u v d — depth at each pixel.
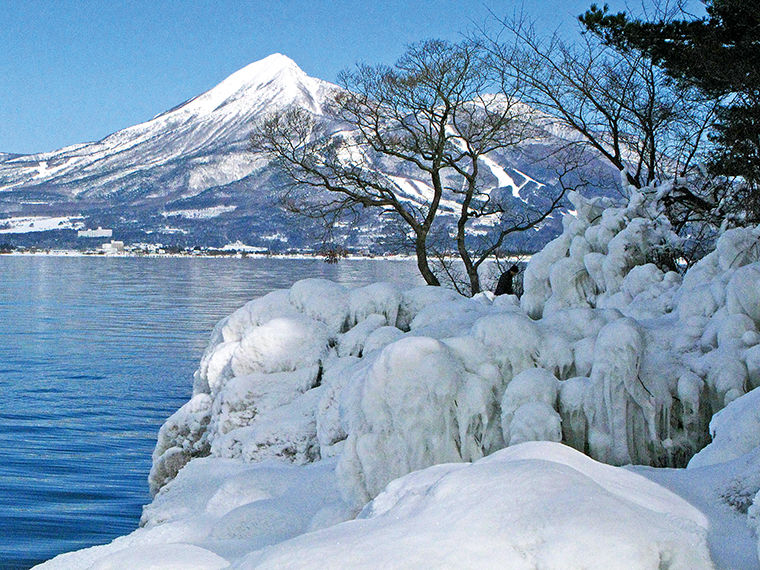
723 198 14.33
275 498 8.26
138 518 22.52
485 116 28.02
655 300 11.34
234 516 7.67
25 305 112.75
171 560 4.68
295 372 11.60
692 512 4.48
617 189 20.42
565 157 23.88
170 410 44.06
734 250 10.69
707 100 18.19
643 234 13.20
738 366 7.91
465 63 27.44
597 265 13.13
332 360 11.70
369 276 136.38
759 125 13.81
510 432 7.80
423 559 3.67
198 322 90.50
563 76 21.38
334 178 28.89
